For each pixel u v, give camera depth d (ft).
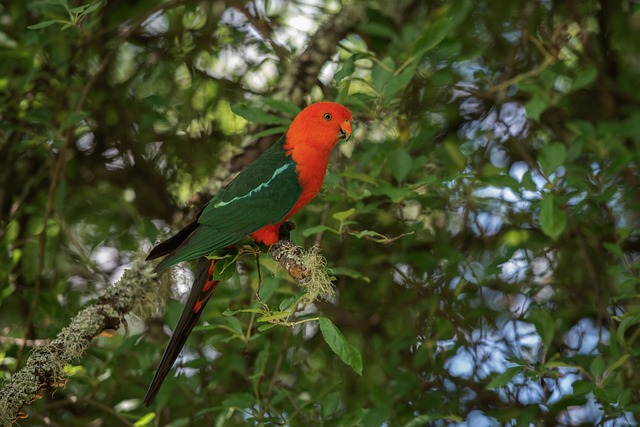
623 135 26.30
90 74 29.19
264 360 23.26
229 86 29.55
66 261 28.84
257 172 20.57
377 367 27.12
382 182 22.35
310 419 22.66
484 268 27.02
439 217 29.30
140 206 30.14
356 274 21.79
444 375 27.50
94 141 30.19
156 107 28.86
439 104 29.73
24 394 17.47
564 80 29.60
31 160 29.86
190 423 26.61
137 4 29.04
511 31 29.66
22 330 25.86
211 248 19.43
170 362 19.13
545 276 29.09
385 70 22.15
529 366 21.38
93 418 27.22
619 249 23.24
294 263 18.65
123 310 19.19
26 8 27.66
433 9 29.43
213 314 24.34
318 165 21.06
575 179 23.86
